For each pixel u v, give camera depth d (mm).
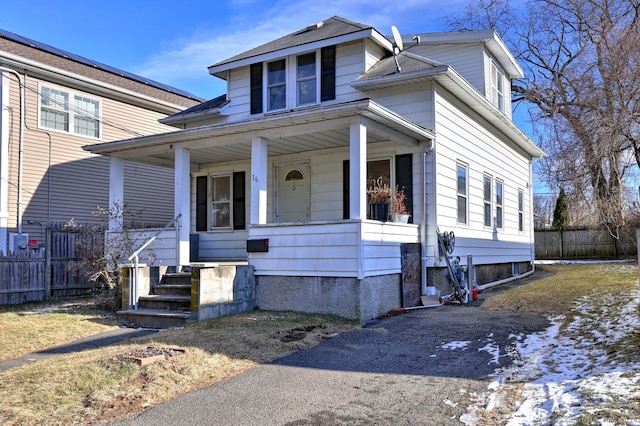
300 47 11797
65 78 14742
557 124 11773
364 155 8250
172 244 9836
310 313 8336
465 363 5473
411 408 4238
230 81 13234
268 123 8773
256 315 8188
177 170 10062
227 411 4273
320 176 11312
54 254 11312
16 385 4820
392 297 8891
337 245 8211
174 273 9531
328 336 6852
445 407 4227
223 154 11602
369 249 8227
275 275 8812
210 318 7832
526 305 8648
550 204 38969
